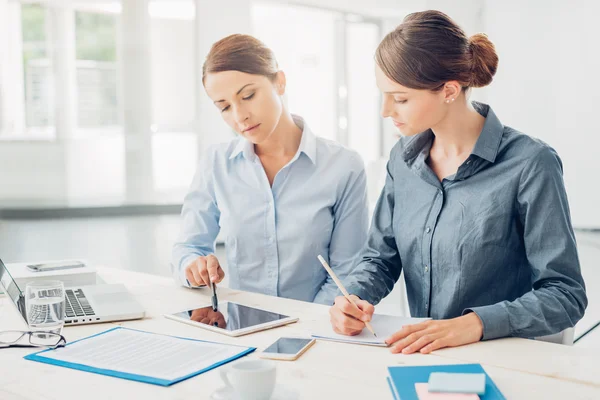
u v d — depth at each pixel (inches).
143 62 291.3
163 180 298.4
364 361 48.5
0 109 287.9
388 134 345.7
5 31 285.1
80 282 74.1
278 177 77.8
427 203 63.1
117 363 48.6
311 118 387.2
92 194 297.0
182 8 285.4
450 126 60.1
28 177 291.0
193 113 290.7
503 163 58.8
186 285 73.0
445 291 62.0
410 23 56.0
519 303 53.5
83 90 292.7
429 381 40.8
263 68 71.4
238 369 39.6
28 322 54.5
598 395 41.9
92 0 288.5
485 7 281.9
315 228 77.3
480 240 59.4
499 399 39.4
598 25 260.2
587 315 145.9
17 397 43.3
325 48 378.6
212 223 81.7
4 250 217.6
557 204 56.1
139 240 235.1
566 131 270.1
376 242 68.5
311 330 56.2
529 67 274.2
